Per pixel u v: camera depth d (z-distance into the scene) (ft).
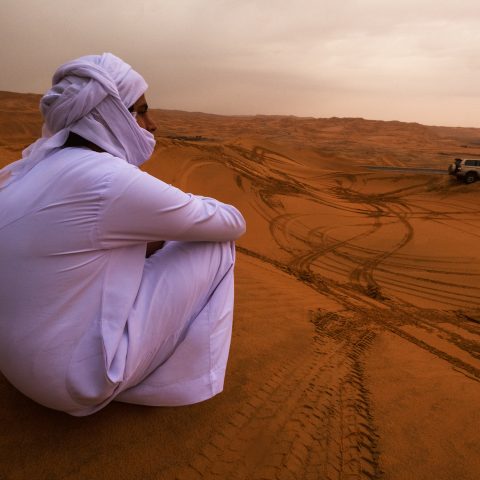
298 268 36.88
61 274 4.61
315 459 6.53
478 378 13.02
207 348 6.05
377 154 228.43
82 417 6.36
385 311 23.89
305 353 10.91
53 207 4.52
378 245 47.24
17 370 4.83
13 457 5.56
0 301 4.60
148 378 5.97
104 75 4.96
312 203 68.90
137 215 4.83
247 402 7.68
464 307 29.22
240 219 6.17
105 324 4.99
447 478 6.48
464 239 50.90
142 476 5.59
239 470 6.00
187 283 5.76
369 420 7.91
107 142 5.15
